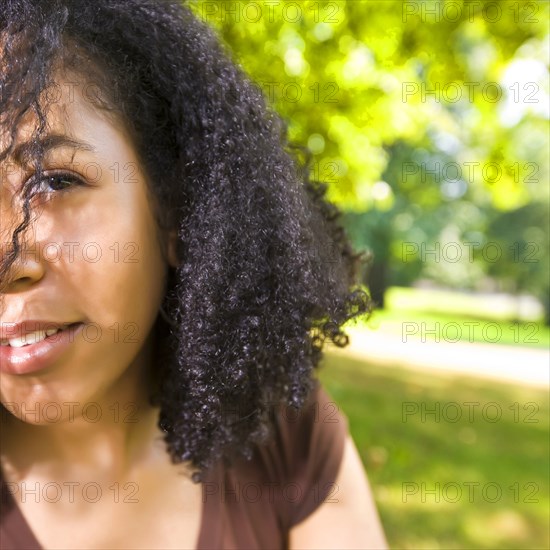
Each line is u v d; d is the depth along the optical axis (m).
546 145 14.11
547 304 19.50
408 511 2.81
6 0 0.74
